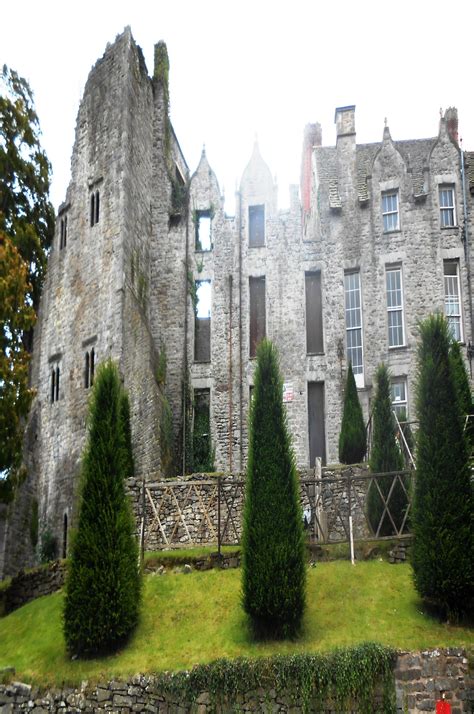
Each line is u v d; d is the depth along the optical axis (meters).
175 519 26.97
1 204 39.28
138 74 42.22
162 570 25.05
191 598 23.52
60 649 22.67
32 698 21.52
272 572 21.59
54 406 39.78
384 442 26.06
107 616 22.02
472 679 19.73
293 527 22.16
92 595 22.22
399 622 21.38
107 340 37.44
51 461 38.94
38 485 39.28
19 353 31.25
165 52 45.31
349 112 41.50
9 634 24.98
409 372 37.19
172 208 42.41
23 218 40.47
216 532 26.80
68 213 42.09
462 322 37.53
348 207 40.03
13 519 37.81
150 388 35.91
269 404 23.34
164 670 20.97
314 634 21.39
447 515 21.50
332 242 39.75
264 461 22.77
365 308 38.44
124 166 39.44
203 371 39.44
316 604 22.42
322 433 37.94
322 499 26.11
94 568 22.45
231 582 23.91
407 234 38.94
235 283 40.25
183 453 37.97
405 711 19.59
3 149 39.09
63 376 39.69
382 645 20.25
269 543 21.89
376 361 37.69
